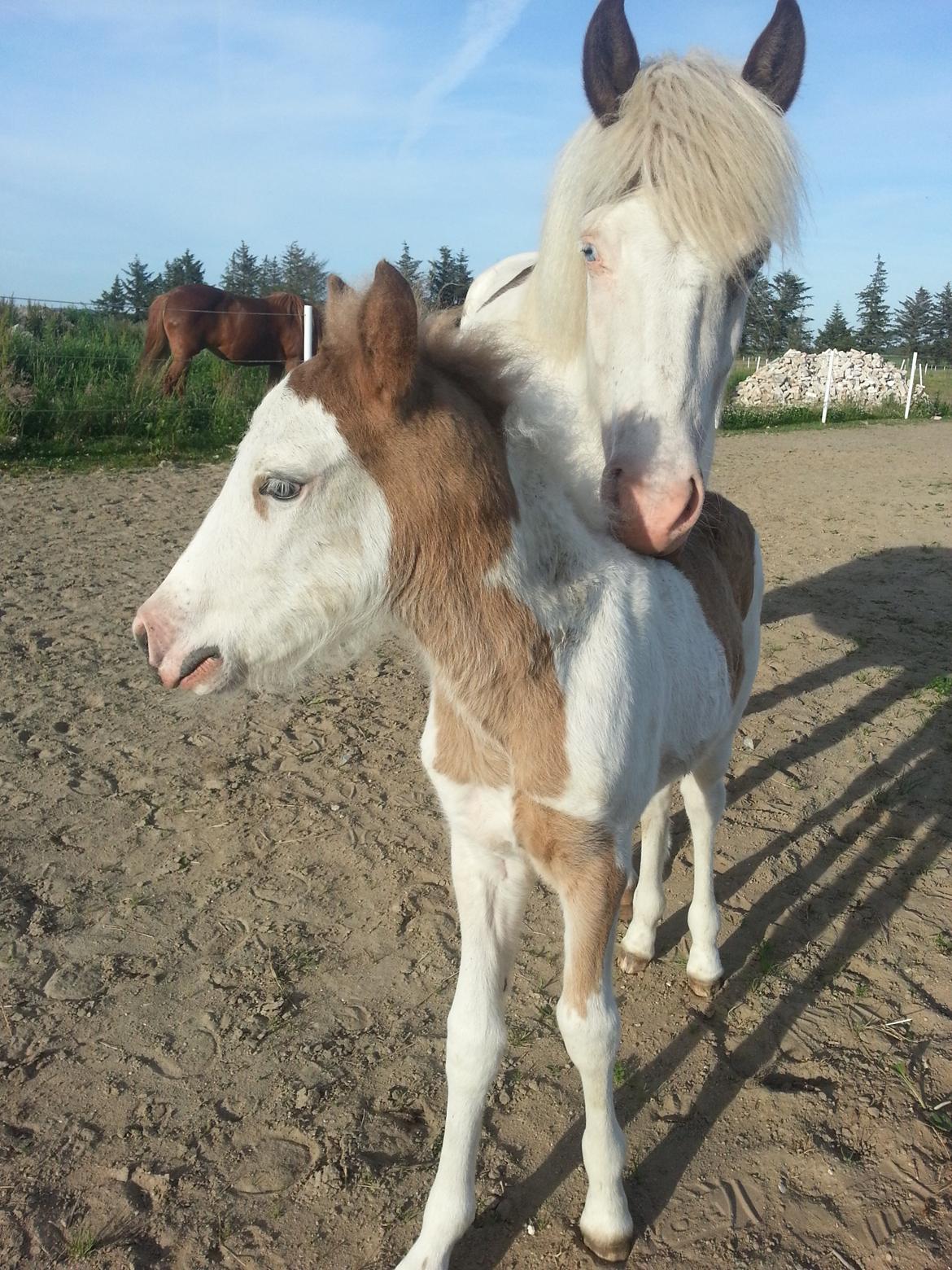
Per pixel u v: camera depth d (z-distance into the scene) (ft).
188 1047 8.18
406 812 11.99
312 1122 7.47
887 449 46.06
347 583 5.79
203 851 11.01
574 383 8.89
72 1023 8.37
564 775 5.67
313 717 14.66
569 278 8.64
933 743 14.15
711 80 7.59
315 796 12.28
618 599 6.16
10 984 8.77
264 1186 6.91
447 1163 6.31
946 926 9.95
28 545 22.65
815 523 28.96
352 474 5.58
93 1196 6.79
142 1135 7.29
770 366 72.54
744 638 9.18
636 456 7.09
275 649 6.01
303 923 9.83
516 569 5.72
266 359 40.22
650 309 7.61
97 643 17.01
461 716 5.98
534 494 6.00
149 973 9.02
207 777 12.66
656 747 6.39
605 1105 6.25
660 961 9.53
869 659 17.62
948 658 17.69
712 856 8.95
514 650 5.69
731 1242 6.56
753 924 10.01
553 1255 6.48
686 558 7.72
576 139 8.54
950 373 120.88
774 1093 7.80
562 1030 6.01
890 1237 6.59
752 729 14.62
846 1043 8.39
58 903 9.94
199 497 28.37
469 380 6.01
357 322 5.32
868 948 9.64
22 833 11.12
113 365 39.68
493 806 6.09
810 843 11.50
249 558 5.76
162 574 20.88
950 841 11.51
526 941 9.77
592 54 8.36
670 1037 8.48
